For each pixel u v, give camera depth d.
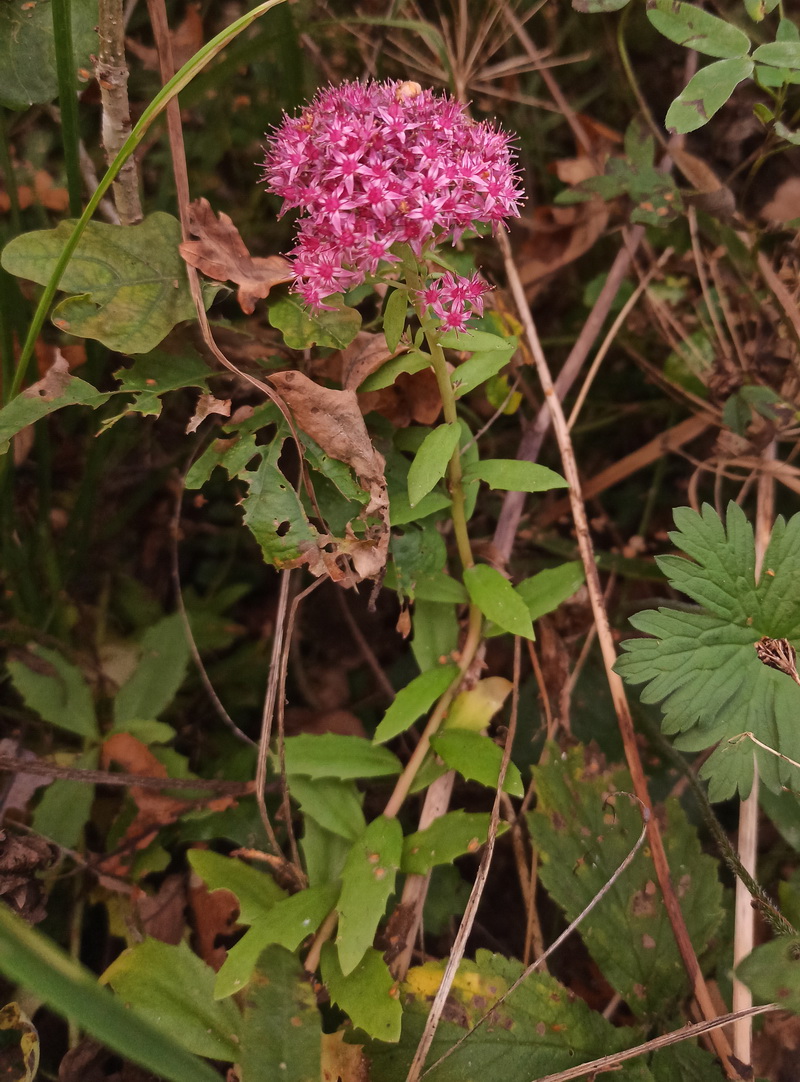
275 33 0.33
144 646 0.31
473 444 0.28
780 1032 0.26
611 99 0.39
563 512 0.37
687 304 0.36
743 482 0.37
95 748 0.30
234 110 0.37
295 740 0.27
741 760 0.25
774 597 0.26
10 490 0.31
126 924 0.27
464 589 0.28
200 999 0.24
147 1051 0.18
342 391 0.26
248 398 0.32
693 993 0.25
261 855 0.26
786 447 0.35
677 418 0.38
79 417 0.35
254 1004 0.23
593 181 0.35
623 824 0.27
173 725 0.33
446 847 0.26
